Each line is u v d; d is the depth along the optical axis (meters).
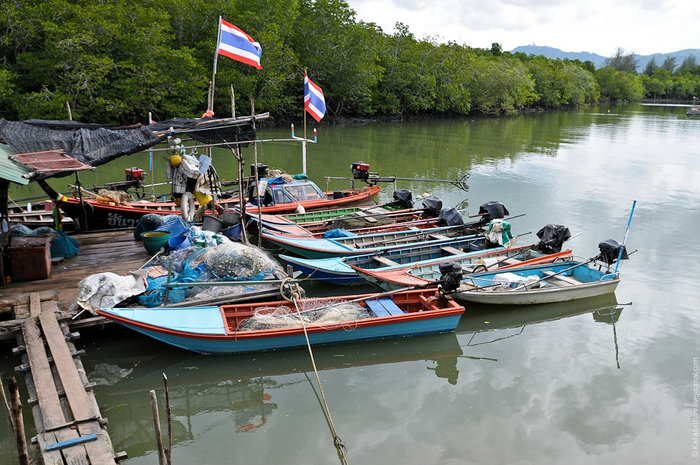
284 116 49.31
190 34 42.28
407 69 58.22
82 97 32.72
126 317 8.72
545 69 85.81
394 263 12.44
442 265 10.47
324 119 52.72
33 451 6.71
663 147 37.09
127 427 7.57
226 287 10.25
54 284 10.09
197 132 12.04
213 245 11.42
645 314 11.66
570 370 9.30
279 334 9.16
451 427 7.60
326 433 7.44
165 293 9.61
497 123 58.00
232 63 41.97
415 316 9.88
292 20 45.72
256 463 6.79
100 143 10.79
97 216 14.58
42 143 10.48
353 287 12.78
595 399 8.39
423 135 43.38
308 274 12.35
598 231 17.55
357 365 9.48
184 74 37.88
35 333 8.27
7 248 10.00
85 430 6.40
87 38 30.92
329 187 23.61
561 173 27.28
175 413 7.93
